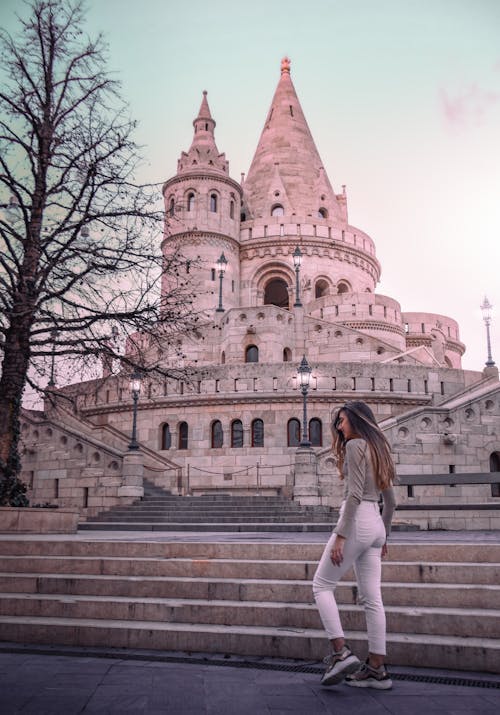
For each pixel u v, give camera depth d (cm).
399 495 2391
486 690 553
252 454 3150
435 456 2445
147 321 1581
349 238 5738
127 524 1959
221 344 4197
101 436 3148
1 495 1422
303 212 5975
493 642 641
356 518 566
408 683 577
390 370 3253
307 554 856
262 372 3238
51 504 2602
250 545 877
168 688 548
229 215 5391
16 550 958
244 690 546
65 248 1492
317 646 662
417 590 734
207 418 3259
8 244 1470
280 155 6234
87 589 823
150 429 3356
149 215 1591
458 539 1230
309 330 4244
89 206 1521
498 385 2572
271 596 764
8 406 1444
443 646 633
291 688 554
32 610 784
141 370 1653
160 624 733
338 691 546
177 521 2095
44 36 1614
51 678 576
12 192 1598
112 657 670
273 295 6109
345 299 4684
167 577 836
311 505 2350
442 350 5262
